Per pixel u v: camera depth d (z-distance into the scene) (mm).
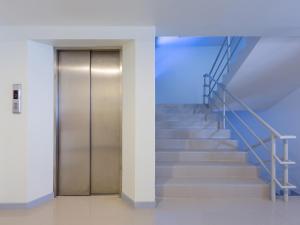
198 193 3562
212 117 5219
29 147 3207
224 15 2820
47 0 2457
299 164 5078
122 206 3254
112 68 3695
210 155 4254
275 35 3490
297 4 2549
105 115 3691
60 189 3668
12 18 2916
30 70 3223
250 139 5703
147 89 3219
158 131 4707
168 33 3445
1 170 3178
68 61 3664
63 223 2764
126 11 2729
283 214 2990
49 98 3490
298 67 4207
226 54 5203
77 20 2986
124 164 3467
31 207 3213
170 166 3938
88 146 3682
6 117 3180
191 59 6102
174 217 2910
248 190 3561
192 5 2580
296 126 5133
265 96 5156
